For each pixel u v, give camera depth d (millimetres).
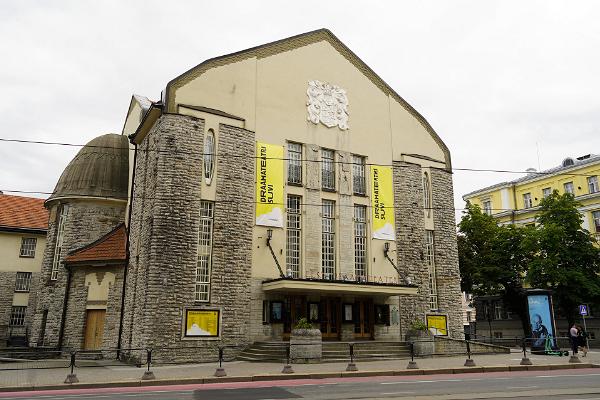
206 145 25984
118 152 32938
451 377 17875
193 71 26266
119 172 32062
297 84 29875
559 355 26328
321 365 21531
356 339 27938
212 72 26891
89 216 30391
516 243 42625
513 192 56219
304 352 22453
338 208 29797
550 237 39250
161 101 26047
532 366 20656
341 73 31984
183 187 24688
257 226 26672
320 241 28750
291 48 30125
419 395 12906
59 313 28234
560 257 39312
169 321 23031
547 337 26562
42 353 24891
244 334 24906
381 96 33438
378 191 31578
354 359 23344
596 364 21938
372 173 31641
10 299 40156
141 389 15422
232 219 25828
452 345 27703
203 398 12883
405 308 30359
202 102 26234
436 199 34000
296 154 29297
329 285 25312
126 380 16766
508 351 28672
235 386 15867
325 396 12961
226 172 26156
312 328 23125
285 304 26312
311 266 28016
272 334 25594
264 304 25891
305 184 28906
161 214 23922
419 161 33844
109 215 30844
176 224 24172
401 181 32656
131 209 28922
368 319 28766
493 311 52188
